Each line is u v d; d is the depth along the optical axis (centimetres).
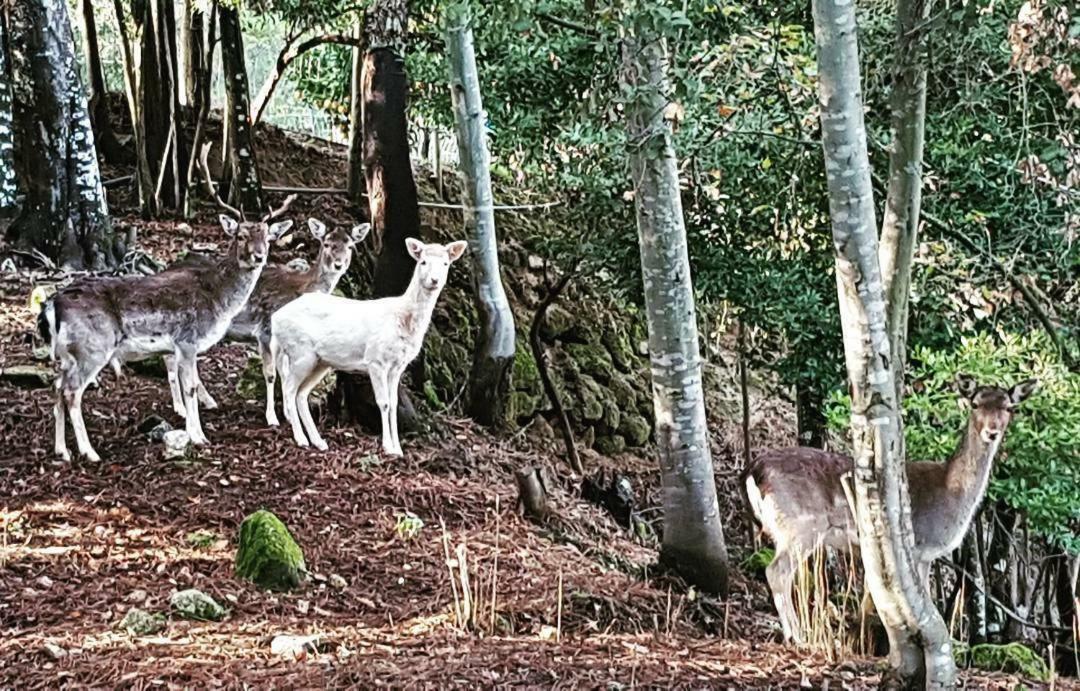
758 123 912
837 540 701
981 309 994
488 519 820
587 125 895
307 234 1420
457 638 576
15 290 1110
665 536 759
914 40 559
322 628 580
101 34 2059
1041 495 827
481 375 1152
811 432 1252
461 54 1074
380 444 908
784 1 966
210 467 792
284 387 866
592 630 636
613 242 1153
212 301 825
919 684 513
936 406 850
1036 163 800
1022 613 1045
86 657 507
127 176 1512
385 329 873
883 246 559
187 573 630
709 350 1611
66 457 771
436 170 1612
